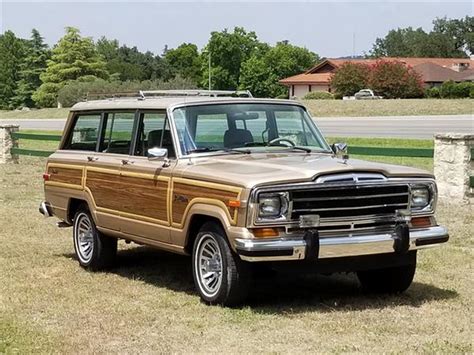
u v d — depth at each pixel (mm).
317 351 6285
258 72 101188
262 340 6602
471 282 8727
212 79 103000
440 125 35656
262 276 7594
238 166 7652
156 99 8883
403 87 67000
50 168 10203
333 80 69625
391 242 7418
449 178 14211
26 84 94688
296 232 7148
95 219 9281
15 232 12273
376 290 8328
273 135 8672
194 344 6551
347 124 38375
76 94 68625
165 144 8312
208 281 7730
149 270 9539
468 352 6215
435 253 10211
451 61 102125
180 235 7891
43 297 8219
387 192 7488
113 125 9227
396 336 6656
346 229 7328
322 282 8852
